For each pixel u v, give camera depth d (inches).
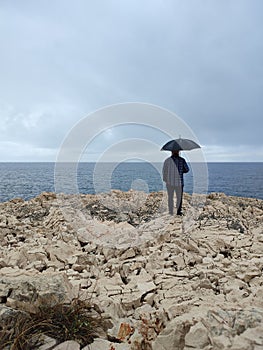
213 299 139.9
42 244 231.6
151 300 144.3
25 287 121.4
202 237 263.4
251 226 331.0
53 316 114.1
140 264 194.2
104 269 191.9
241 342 85.8
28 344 100.3
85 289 152.8
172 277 173.3
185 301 137.2
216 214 374.0
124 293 147.9
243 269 183.5
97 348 103.9
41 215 368.5
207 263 200.4
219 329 93.0
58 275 133.0
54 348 100.6
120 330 112.4
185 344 90.4
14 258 189.8
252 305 128.3
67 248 213.3
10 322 107.9
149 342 102.7
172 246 225.8
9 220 318.3
